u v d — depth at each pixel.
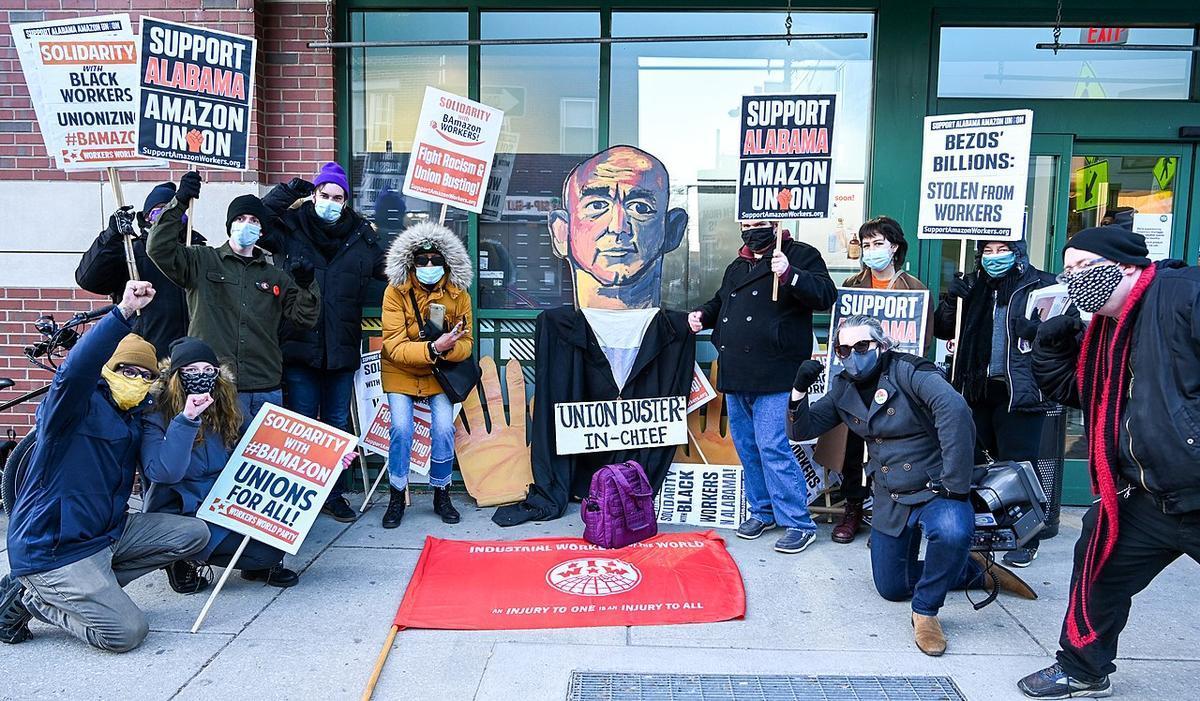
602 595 3.75
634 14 5.36
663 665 3.15
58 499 3.14
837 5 5.23
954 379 4.32
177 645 3.30
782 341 4.34
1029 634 3.45
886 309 4.39
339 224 4.76
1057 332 2.85
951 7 5.19
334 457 3.80
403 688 2.99
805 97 4.26
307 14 5.25
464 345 4.74
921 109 5.25
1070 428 5.42
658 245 5.40
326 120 5.30
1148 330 2.52
